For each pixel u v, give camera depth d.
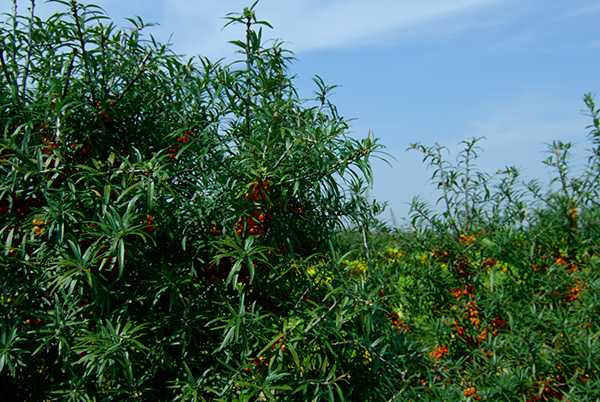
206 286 2.10
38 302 1.91
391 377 2.12
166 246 2.04
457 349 3.29
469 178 3.71
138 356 1.83
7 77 1.96
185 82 2.32
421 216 3.53
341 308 1.72
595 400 2.74
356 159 1.79
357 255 2.47
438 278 3.38
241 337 1.79
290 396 1.65
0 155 1.93
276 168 1.90
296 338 1.74
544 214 3.58
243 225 1.90
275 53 2.35
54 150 1.83
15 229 1.93
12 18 2.12
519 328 3.12
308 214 2.12
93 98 2.05
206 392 1.85
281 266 1.93
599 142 3.64
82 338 1.61
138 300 1.89
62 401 1.77
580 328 3.03
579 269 3.49
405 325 3.09
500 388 2.71
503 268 3.57
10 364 1.65
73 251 1.74
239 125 2.27
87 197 1.88
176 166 2.11
